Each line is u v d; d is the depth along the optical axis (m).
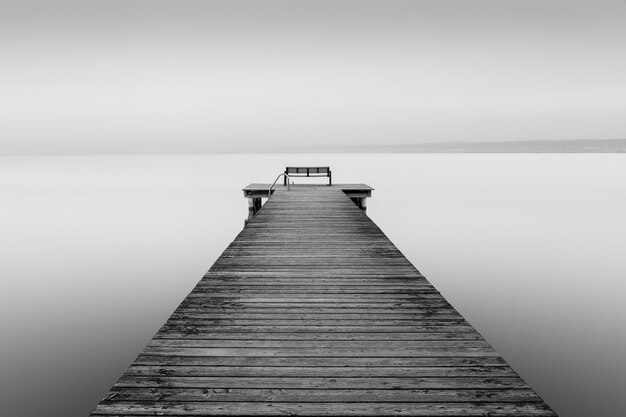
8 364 5.61
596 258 11.31
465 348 2.62
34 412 4.50
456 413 1.98
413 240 13.77
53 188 32.06
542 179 39.56
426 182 35.88
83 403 4.68
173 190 29.70
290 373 2.31
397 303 3.39
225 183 35.59
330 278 4.05
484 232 15.02
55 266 10.77
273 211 8.39
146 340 6.39
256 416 1.95
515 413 1.98
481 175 45.09
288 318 3.08
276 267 4.43
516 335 6.50
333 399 2.08
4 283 9.31
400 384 2.21
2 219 18.11
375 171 50.38
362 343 2.69
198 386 2.18
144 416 1.94
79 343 6.28
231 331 2.85
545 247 12.66
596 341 6.25
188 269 10.57
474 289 8.82
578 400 4.74
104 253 12.23
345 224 6.97
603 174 46.62
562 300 8.12
